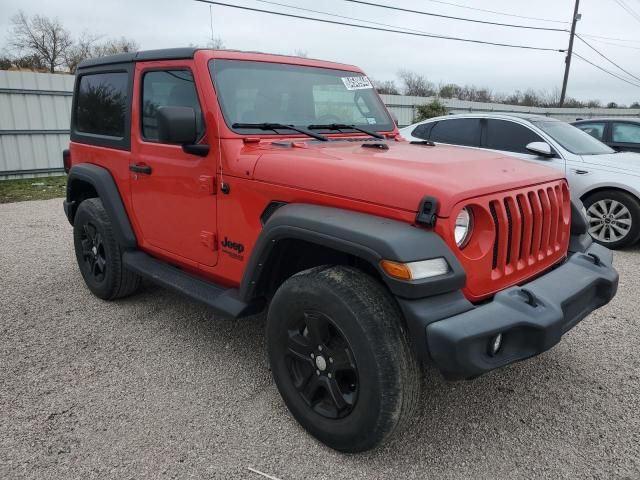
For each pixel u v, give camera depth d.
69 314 4.24
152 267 3.76
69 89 13.12
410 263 2.10
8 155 12.44
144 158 3.63
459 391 3.10
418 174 2.36
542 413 2.88
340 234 2.29
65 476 2.38
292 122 3.40
